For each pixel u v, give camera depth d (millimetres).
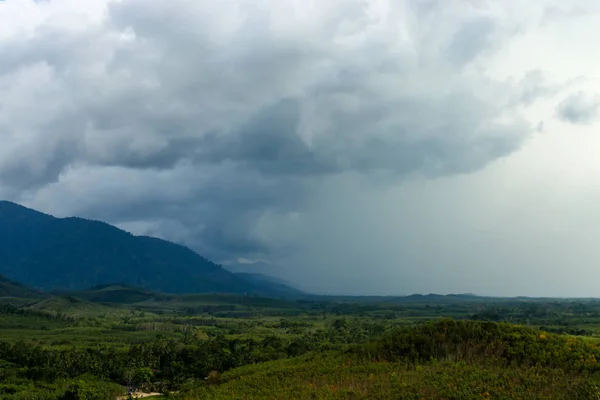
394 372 55500
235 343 155500
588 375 48906
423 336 66625
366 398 46344
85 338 198875
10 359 135125
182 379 122125
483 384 46312
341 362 67938
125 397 110500
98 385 111875
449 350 61812
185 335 195625
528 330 64500
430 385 47875
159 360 135375
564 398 41531
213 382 81562
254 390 58625
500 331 63656
